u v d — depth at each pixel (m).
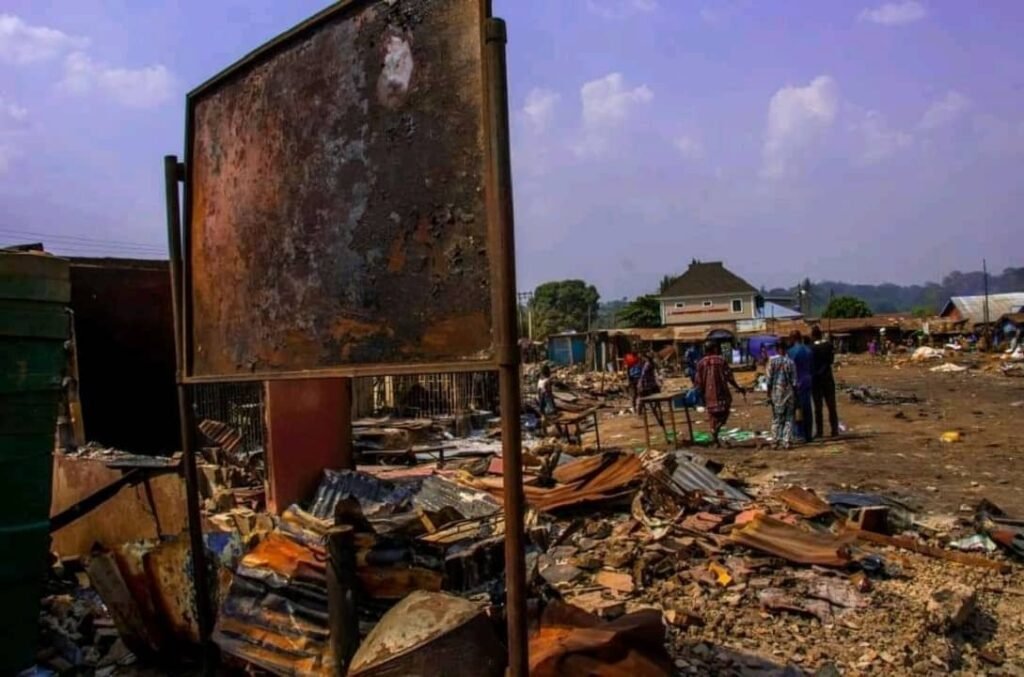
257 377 3.56
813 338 15.60
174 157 4.16
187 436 4.19
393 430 14.05
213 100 3.92
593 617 3.86
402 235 2.84
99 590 4.68
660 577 6.50
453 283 2.66
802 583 6.17
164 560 4.61
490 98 2.50
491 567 4.68
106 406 10.23
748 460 12.89
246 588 4.04
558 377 36.81
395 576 3.72
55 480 7.42
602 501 8.86
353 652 3.46
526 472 9.93
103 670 4.59
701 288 79.56
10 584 3.96
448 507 6.32
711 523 7.79
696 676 4.55
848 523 7.81
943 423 17.33
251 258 3.62
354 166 3.04
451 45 2.68
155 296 10.73
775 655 4.90
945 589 5.89
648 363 21.88
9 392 3.92
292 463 8.34
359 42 3.03
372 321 2.95
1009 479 10.41
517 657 2.49
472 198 2.61
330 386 8.74
